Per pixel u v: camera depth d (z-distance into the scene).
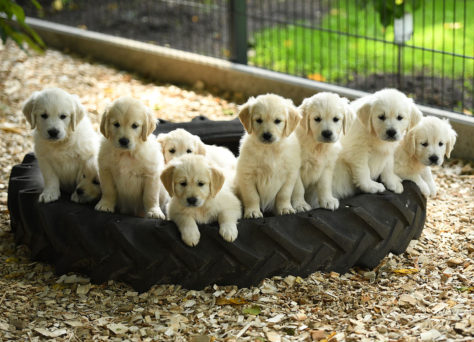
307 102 5.92
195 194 5.33
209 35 12.10
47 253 6.08
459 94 9.58
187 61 10.69
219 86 10.51
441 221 6.89
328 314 5.33
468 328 5.00
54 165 6.24
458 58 10.69
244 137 6.04
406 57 10.95
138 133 5.79
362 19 12.69
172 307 5.40
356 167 6.21
